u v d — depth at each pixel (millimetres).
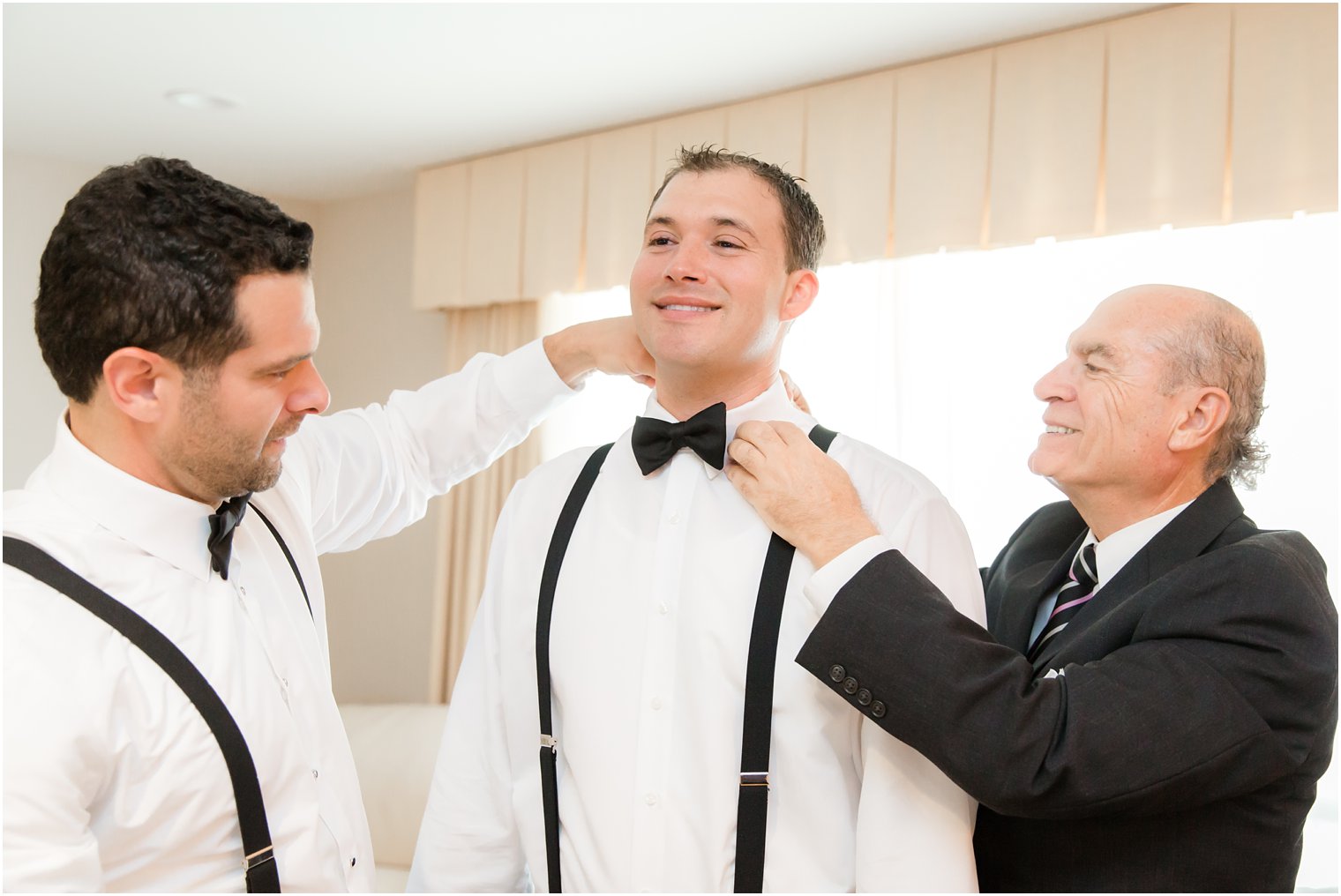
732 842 1256
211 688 1174
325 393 1261
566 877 1333
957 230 3600
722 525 1367
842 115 3844
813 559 1274
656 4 3262
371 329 5348
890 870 1228
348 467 1602
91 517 1191
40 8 3322
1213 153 3172
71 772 1058
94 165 4883
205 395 1138
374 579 5293
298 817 1236
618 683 1329
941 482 3732
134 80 3908
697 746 1279
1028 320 3617
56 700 1062
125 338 1104
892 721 1216
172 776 1145
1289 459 3127
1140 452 1508
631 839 1279
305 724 1300
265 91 4004
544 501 1508
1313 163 3010
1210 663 1311
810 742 1269
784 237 1387
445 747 1522
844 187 3824
